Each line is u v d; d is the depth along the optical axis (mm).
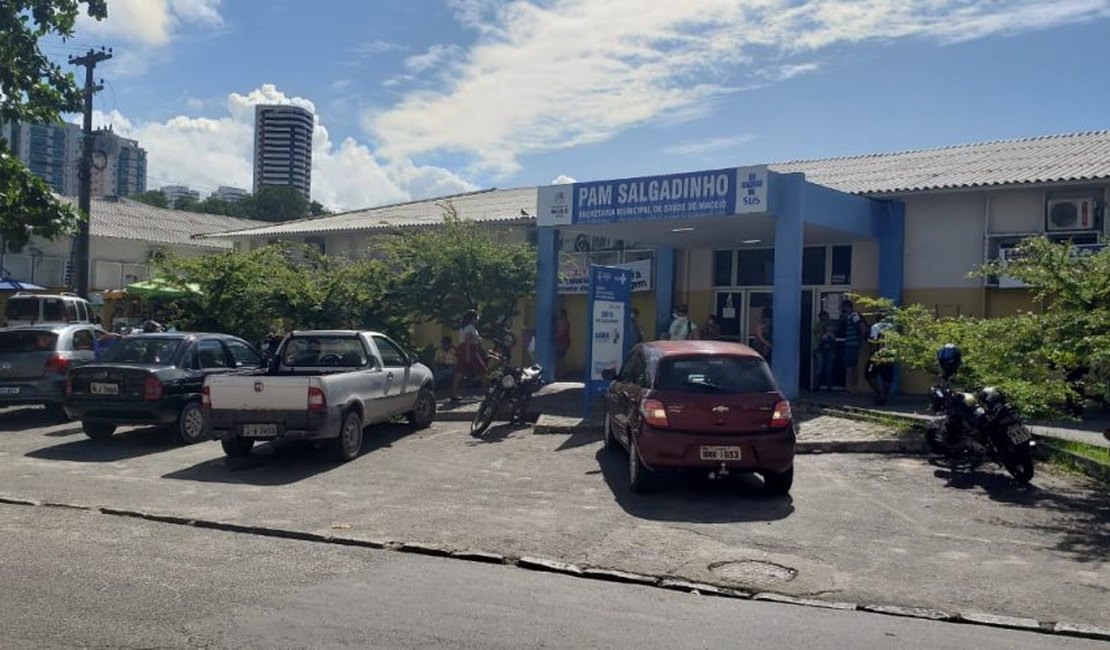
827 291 19156
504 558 7297
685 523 8492
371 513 8828
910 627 5852
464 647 5230
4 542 7645
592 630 5602
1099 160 17016
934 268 17578
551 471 11078
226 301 20656
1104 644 5617
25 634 5348
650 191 16328
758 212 14984
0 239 15742
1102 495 9648
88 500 9375
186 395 13305
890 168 20688
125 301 29734
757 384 9672
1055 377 11219
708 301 21141
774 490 9727
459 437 13656
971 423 10641
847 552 7539
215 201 63000
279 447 12945
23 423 15609
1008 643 5582
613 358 15156
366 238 26984
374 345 13336
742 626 5758
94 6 14766
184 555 7289
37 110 14516
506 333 20312
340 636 5383
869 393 17797
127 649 5125
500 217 23578
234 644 5219
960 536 8070
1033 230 16500
